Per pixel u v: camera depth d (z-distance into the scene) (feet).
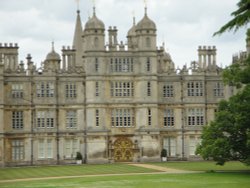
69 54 361.30
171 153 328.90
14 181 206.59
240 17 98.58
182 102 330.95
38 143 317.42
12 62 340.59
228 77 226.58
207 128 238.68
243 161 228.02
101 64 319.68
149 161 318.24
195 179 198.18
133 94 322.75
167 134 328.90
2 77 310.04
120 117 321.32
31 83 318.04
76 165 303.07
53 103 319.68
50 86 320.70
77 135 320.50
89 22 319.88
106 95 320.29
